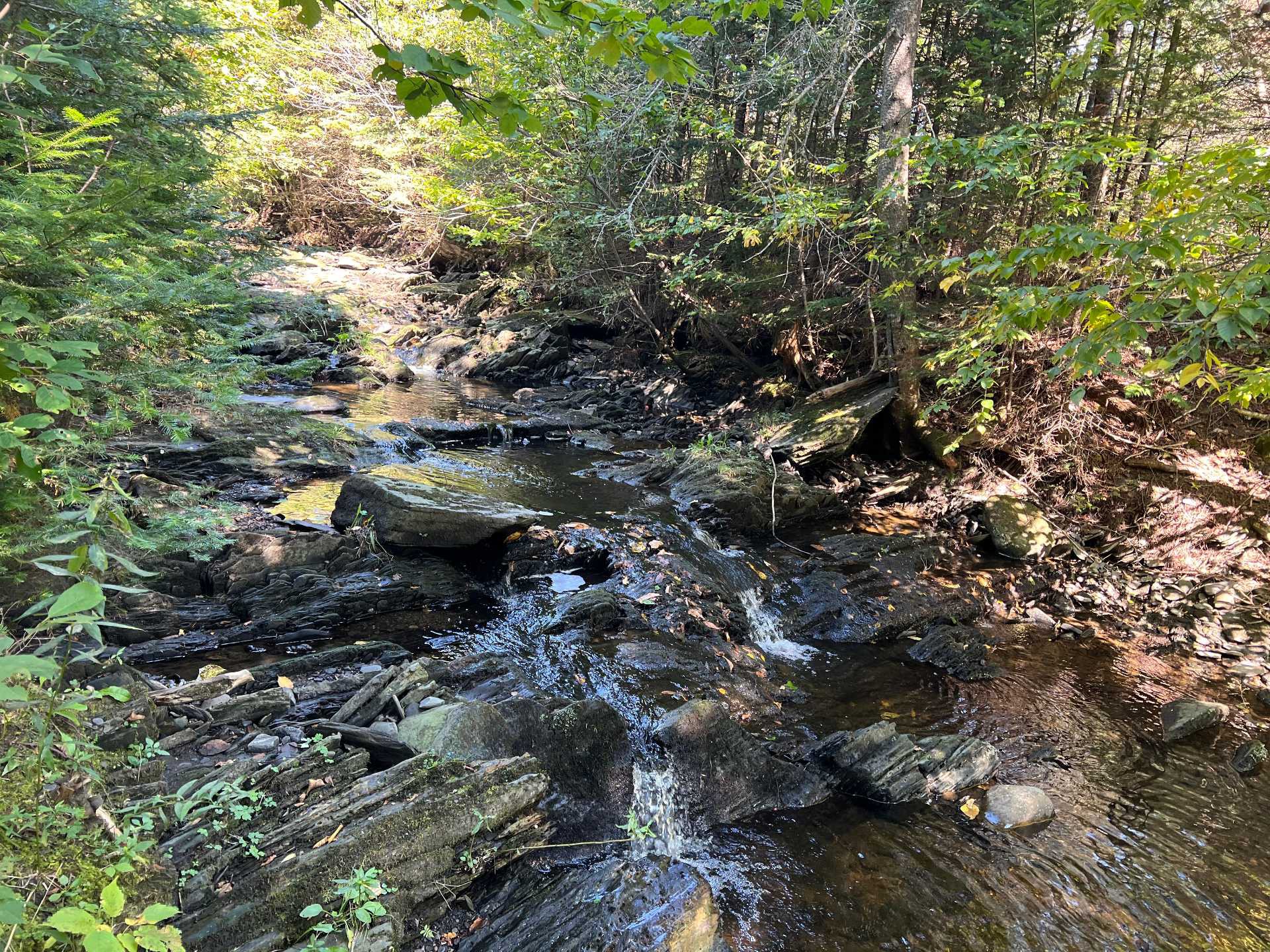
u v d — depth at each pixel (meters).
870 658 7.39
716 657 6.60
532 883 3.89
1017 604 8.68
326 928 2.97
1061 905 4.41
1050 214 6.25
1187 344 2.70
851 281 12.85
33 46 1.77
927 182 9.63
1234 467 10.07
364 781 3.74
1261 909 4.45
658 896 3.71
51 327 3.16
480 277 22.94
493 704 4.57
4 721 2.46
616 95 11.23
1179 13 9.48
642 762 4.95
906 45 9.73
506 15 1.63
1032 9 9.98
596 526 8.44
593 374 16.91
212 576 5.88
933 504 10.82
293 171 20.92
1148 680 7.27
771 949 3.92
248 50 14.02
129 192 3.59
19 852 2.34
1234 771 5.89
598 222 12.12
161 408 4.65
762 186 11.25
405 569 6.74
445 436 11.80
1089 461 10.72
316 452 9.28
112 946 1.43
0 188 3.11
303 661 5.12
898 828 5.02
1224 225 3.33
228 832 3.30
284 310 7.14
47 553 3.95
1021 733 6.27
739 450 11.31
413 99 1.90
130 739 3.66
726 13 3.57
